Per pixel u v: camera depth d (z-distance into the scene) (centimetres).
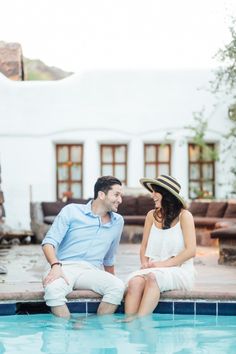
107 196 592
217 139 1723
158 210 610
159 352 464
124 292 588
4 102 1738
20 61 2006
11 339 501
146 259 615
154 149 1761
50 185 1739
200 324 554
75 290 587
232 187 1717
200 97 1728
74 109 1747
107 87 1747
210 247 1352
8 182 1731
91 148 1744
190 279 596
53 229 590
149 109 1741
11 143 1738
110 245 612
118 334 514
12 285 657
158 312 593
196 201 1559
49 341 494
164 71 1739
